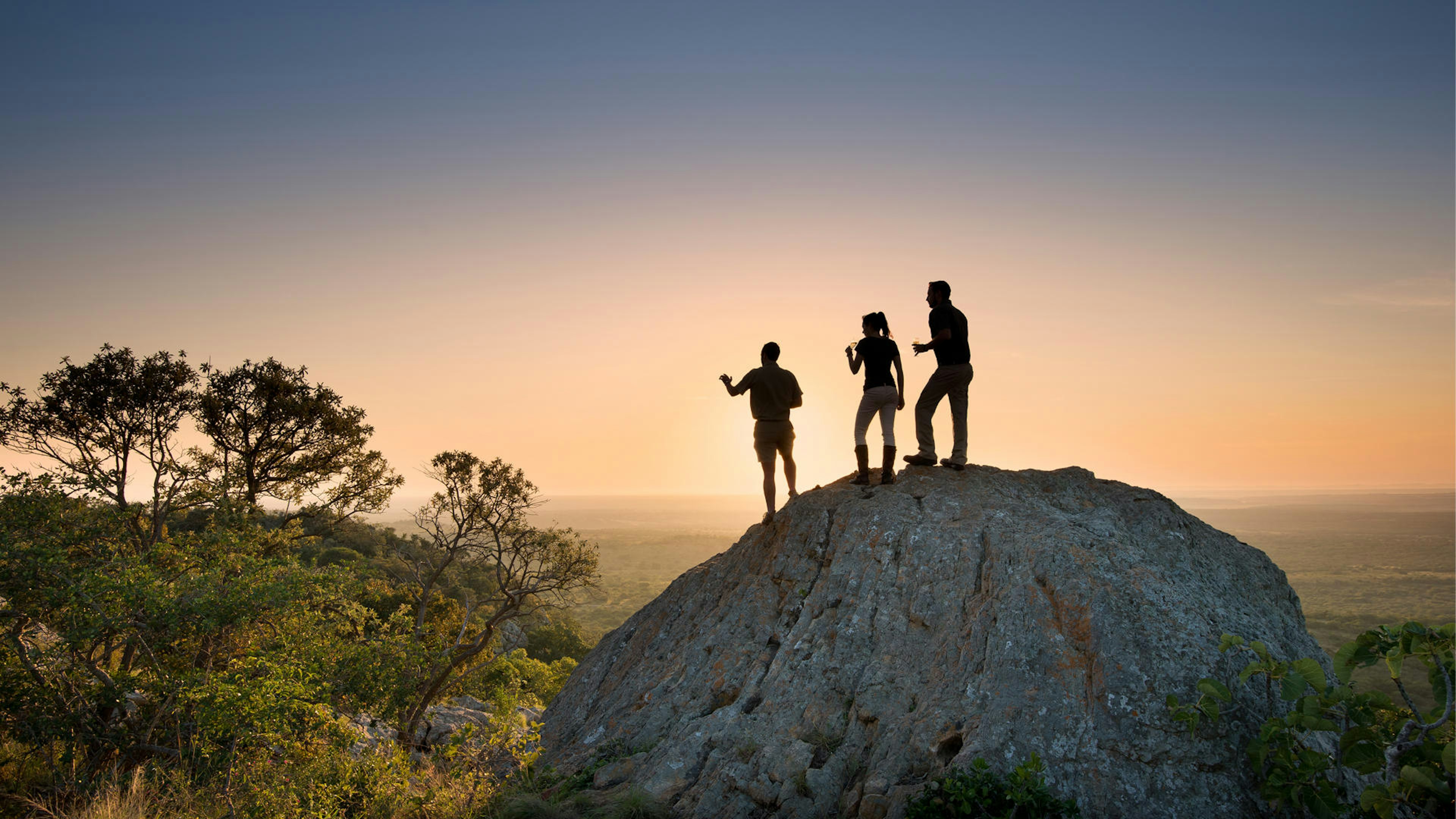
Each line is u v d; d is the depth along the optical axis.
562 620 74.25
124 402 20.84
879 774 5.50
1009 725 5.30
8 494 15.56
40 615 14.05
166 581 13.81
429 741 17.97
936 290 8.81
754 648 7.95
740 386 10.32
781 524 9.39
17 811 11.04
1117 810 4.74
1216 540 7.40
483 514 23.44
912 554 7.54
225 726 9.66
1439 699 4.53
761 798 5.79
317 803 8.28
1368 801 4.34
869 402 9.07
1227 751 4.96
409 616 22.16
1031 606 6.13
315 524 26.14
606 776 7.02
